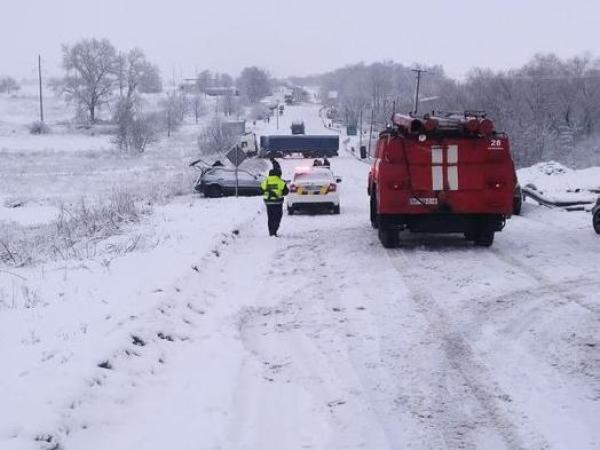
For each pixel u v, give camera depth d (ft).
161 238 52.75
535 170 115.96
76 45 391.45
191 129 398.62
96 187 134.00
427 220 47.14
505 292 34.12
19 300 33.73
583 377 22.50
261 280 38.65
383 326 28.78
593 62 309.83
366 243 51.16
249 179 111.96
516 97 265.75
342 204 88.38
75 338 24.97
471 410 20.16
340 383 22.58
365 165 213.87
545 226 58.59
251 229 61.31
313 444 18.21
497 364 23.94
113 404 20.45
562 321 28.81
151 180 142.61
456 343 26.30
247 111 564.30
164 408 20.74
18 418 17.76
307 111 566.36
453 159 45.93
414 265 41.73
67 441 17.71
